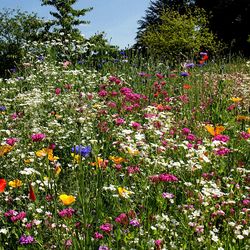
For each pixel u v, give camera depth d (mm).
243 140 5559
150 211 3498
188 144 4871
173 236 3453
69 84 8250
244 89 8195
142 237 3273
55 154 5203
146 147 4641
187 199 3871
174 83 9305
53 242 3197
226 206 3865
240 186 4355
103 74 10484
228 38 41438
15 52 23672
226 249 3301
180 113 6949
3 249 3326
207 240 3289
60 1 21500
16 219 3438
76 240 2900
